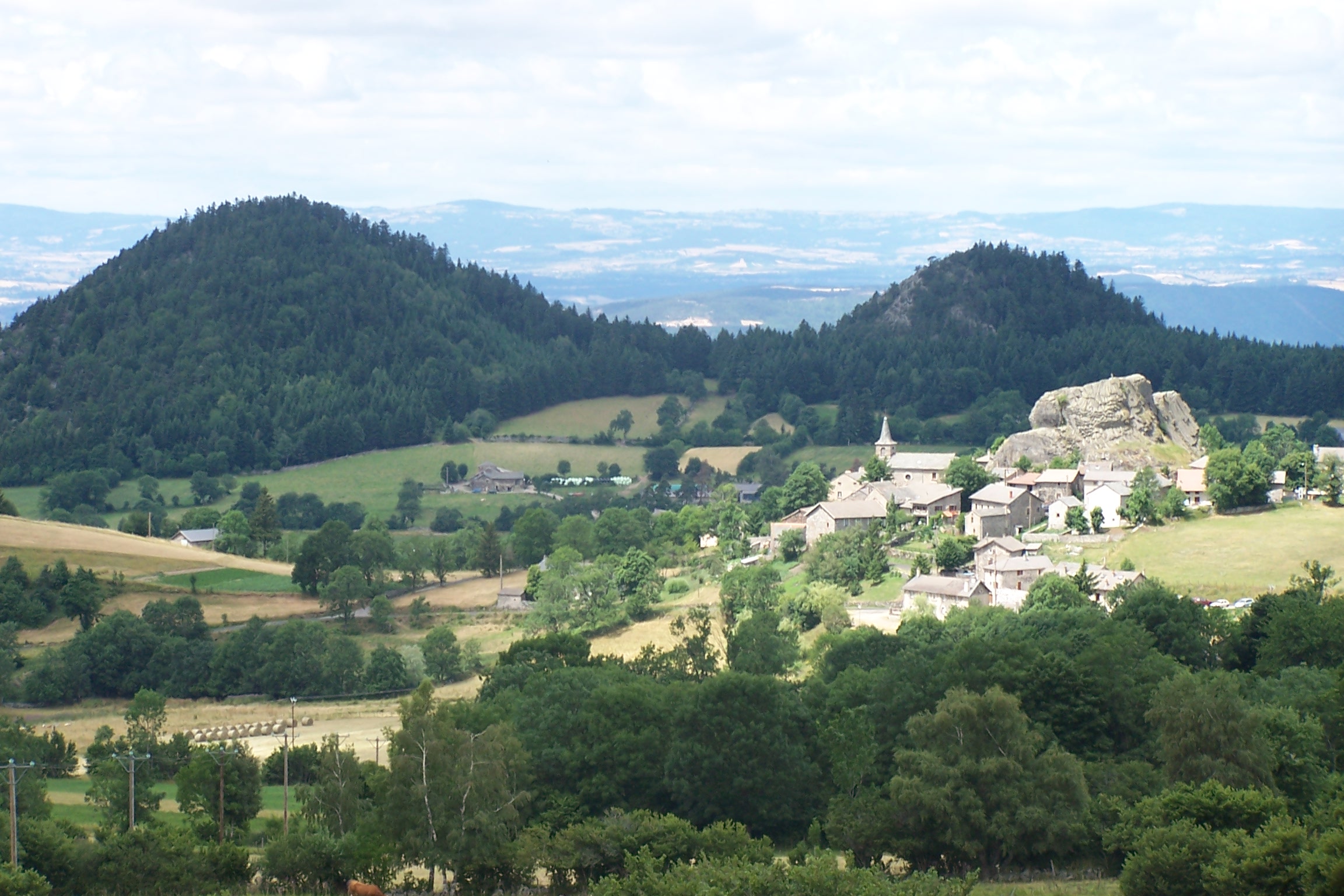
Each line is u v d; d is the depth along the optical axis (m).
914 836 111.75
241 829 131.50
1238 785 114.19
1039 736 117.25
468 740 112.19
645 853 101.12
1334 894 81.88
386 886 110.19
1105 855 111.19
